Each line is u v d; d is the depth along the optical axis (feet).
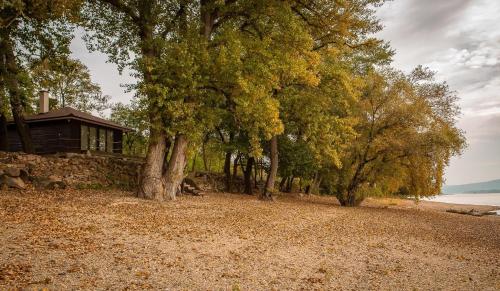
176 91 65.46
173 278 26.43
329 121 96.12
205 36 77.05
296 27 73.92
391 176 111.14
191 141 76.18
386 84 108.78
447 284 30.94
